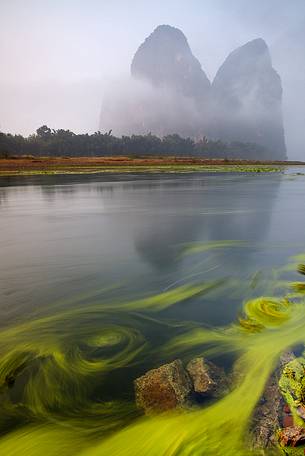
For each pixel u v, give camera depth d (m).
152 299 10.81
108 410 5.95
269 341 7.80
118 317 9.61
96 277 13.11
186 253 16.09
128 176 76.94
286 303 9.72
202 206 31.78
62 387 6.58
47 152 181.62
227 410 5.63
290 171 100.31
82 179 68.31
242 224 23.11
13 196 41.44
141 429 5.38
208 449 4.93
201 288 11.59
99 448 5.14
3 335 8.61
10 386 6.62
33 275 13.42
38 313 9.98
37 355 7.66
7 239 19.31
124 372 7.03
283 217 25.70
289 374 6.33
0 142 160.38
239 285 11.80
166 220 24.88
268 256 15.38
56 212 29.28
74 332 8.74
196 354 7.57
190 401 5.80
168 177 73.38
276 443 4.90
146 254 16.06
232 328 8.64
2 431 5.55
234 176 76.31
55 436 5.42
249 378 6.45
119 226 22.83
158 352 7.74
